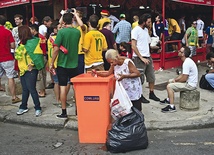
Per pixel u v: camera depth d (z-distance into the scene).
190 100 6.27
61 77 5.73
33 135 5.46
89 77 4.93
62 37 5.56
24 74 6.06
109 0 13.59
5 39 6.77
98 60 6.37
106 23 7.18
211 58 8.35
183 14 14.84
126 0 13.89
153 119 5.88
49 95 7.68
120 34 9.27
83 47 6.31
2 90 8.20
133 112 4.75
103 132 4.97
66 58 5.66
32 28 6.94
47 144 5.05
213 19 12.78
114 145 4.56
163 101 6.77
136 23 9.45
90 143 5.03
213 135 5.34
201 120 5.75
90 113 4.93
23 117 6.06
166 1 13.80
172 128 5.59
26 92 6.20
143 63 6.75
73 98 7.23
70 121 5.82
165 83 8.87
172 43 11.22
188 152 4.61
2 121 6.19
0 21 6.89
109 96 4.95
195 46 11.24
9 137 5.38
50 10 13.59
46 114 6.22
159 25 10.48
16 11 13.95
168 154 4.55
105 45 6.48
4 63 6.82
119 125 4.65
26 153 4.71
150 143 4.98
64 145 4.99
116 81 4.80
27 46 5.91
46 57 8.13
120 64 4.99
